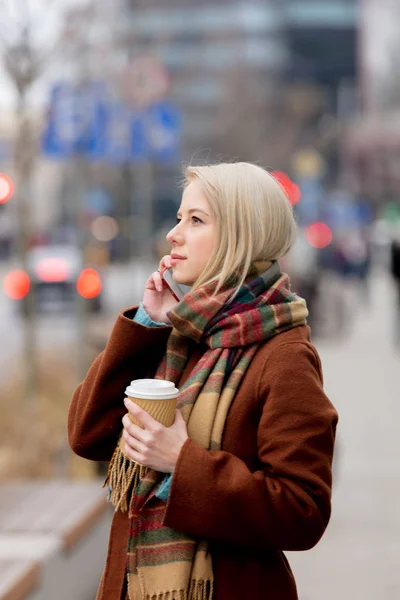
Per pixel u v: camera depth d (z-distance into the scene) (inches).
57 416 402.6
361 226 2770.7
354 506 354.9
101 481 341.7
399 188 3319.4
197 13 2881.4
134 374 127.6
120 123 588.7
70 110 452.8
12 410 406.0
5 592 188.9
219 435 117.1
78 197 516.7
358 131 3341.5
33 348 435.8
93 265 682.8
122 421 120.1
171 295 130.6
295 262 1012.5
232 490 112.2
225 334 119.7
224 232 121.9
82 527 245.6
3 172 472.1
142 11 806.5
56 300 971.3
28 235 452.8
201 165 131.6
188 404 118.8
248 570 118.1
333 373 730.8
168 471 115.6
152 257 1284.4
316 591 265.1
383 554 298.4
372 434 491.2
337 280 1702.8
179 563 115.7
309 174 1849.2
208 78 2760.8
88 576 252.4
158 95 602.9
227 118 2443.4
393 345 914.1
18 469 349.1
